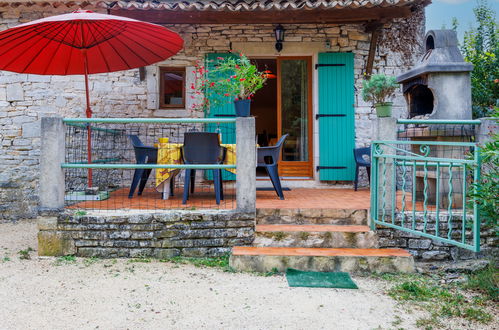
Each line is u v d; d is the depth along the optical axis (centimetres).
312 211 417
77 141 644
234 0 644
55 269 359
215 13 568
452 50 455
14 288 312
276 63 695
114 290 310
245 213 395
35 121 655
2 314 265
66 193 499
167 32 466
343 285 323
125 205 442
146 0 579
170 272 354
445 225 385
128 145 659
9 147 656
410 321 262
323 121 659
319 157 660
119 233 394
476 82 873
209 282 329
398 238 389
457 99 447
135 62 531
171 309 276
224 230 394
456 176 431
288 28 659
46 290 309
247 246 392
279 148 495
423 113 515
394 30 682
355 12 566
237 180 396
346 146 658
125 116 658
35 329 245
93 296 298
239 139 394
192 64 655
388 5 544
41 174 399
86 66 481
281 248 383
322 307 282
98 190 508
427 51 487
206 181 656
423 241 388
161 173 478
